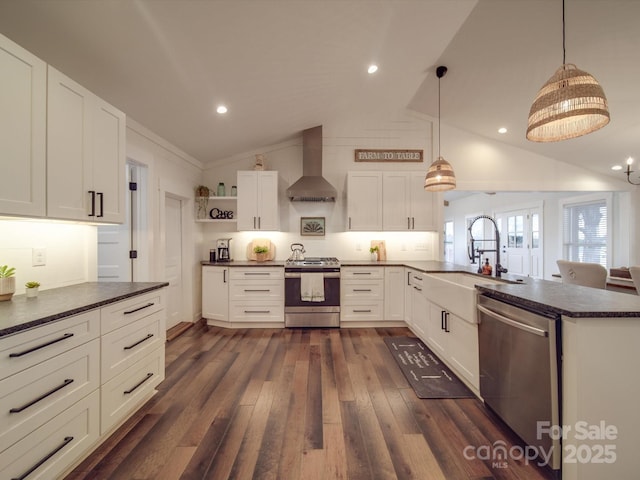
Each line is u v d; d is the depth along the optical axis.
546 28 2.26
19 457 1.11
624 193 4.38
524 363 1.52
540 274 5.72
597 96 1.35
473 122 4.04
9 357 1.08
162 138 3.23
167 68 2.15
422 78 3.35
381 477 1.40
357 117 4.38
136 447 1.59
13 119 1.31
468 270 3.05
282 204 4.39
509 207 6.46
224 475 1.41
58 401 1.28
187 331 3.67
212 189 4.36
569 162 4.24
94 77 2.05
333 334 3.55
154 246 3.13
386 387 2.26
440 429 1.76
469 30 2.46
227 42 2.05
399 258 4.41
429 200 4.12
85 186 1.72
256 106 3.11
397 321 3.88
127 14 1.61
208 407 1.99
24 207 1.36
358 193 4.11
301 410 1.95
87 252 2.18
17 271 1.70
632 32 2.11
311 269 3.73
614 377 1.27
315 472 1.43
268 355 2.89
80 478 1.38
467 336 2.17
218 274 3.84
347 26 2.23
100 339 1.54
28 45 1.66
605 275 2.85
